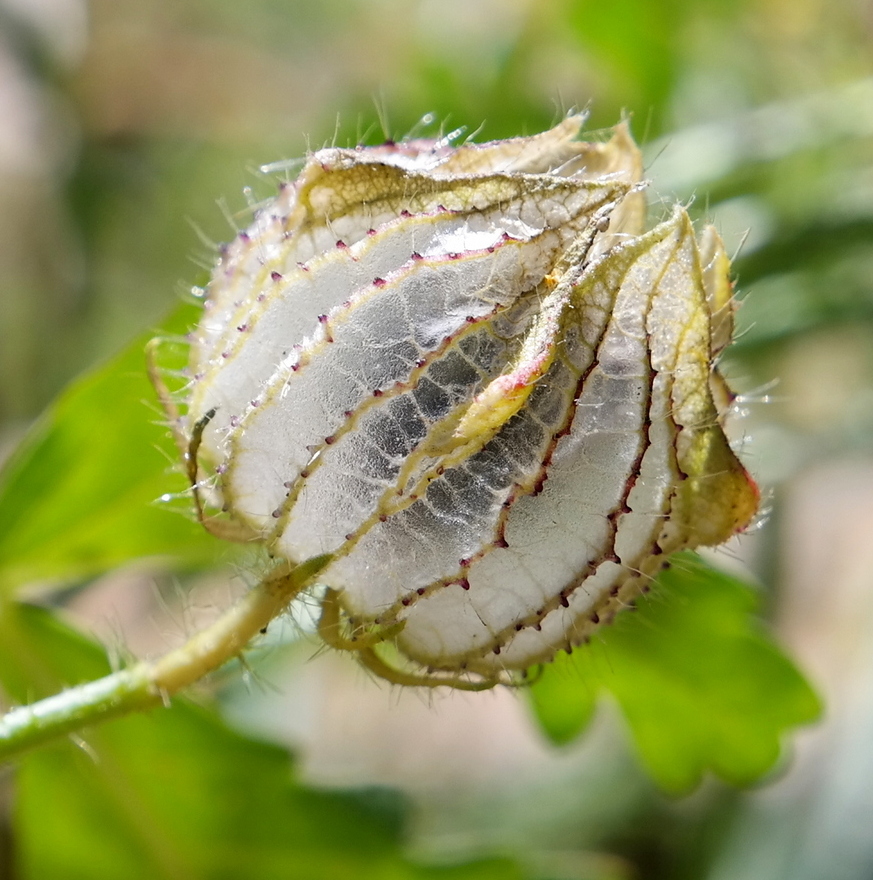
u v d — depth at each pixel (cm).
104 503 15
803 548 30
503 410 11
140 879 15
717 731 16
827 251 19
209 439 12
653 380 11
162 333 14
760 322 18
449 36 23
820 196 19
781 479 20
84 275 32
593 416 11
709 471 12
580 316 11
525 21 22
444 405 11
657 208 12
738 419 14
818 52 23
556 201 11
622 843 24
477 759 29
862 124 19
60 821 15
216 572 16
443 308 11
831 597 28
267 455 12
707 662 15
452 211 12
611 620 12
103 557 15
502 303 11
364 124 22
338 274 12
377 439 11
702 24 23
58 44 31
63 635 15
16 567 15
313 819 15
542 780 26
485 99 22
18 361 31
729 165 19
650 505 12
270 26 41
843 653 24
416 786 27
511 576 12
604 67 23
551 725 16
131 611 23
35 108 31
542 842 24
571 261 11
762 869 20
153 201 35
